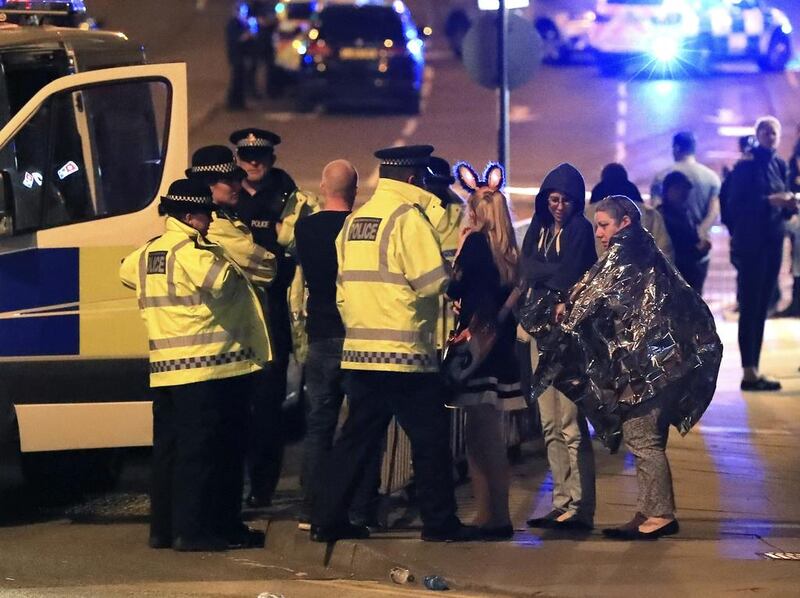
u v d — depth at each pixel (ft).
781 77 397.39
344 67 344.90
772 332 183.83
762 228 147.84
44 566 92.89
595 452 122.72
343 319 91.45
